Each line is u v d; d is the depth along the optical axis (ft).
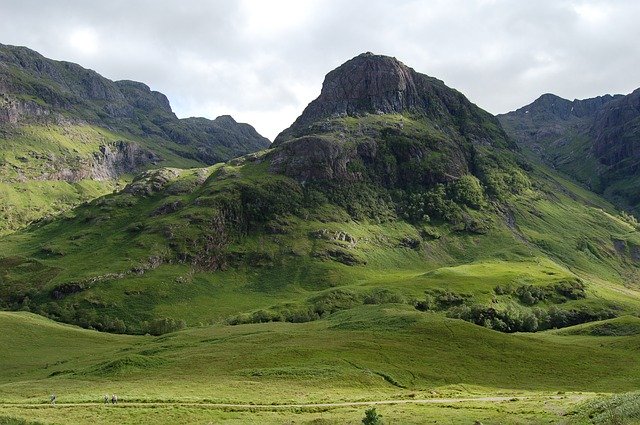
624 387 335.67
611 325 554.46
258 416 225.35
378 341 417.69
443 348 406.62
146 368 364.99
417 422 201.98
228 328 593.83
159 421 217.15
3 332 624.18
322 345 404.77
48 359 544.21
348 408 240.12
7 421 216.13
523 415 209.97
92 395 272.10
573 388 333.83
